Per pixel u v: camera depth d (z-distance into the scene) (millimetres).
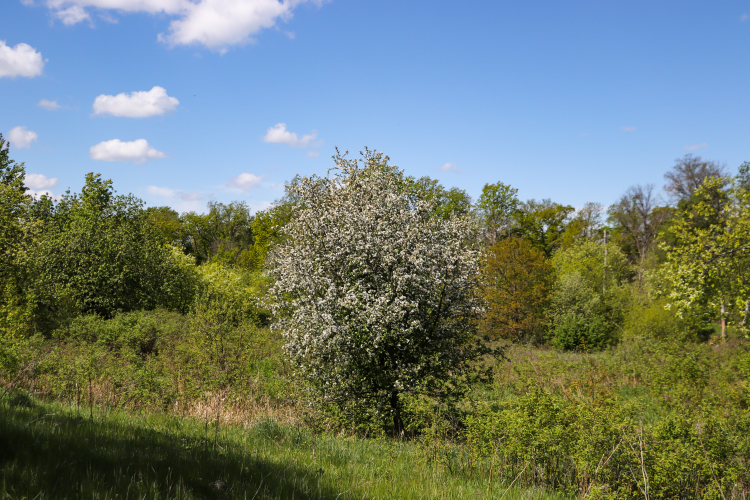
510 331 30469
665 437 6484
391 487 4754
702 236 15258
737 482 6141
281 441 6617
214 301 14070
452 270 9922
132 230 24625
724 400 11242
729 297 15203
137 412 8281
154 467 3846
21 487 2891
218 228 69312
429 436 7055
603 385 14203
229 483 3814
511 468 6129
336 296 8953
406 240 9219
